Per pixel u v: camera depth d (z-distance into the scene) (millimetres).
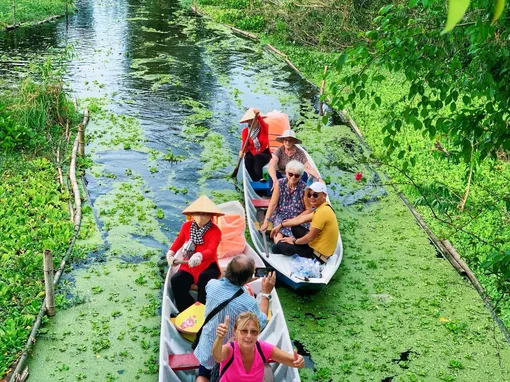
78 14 28547
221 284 5449
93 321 7254
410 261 8914
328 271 7871
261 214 9781
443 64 4926
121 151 12656
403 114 4984
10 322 6883
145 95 16562
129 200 10531
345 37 22703
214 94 17109
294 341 7039
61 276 8156
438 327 7383
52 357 6598
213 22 28422
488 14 4027
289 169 8492
